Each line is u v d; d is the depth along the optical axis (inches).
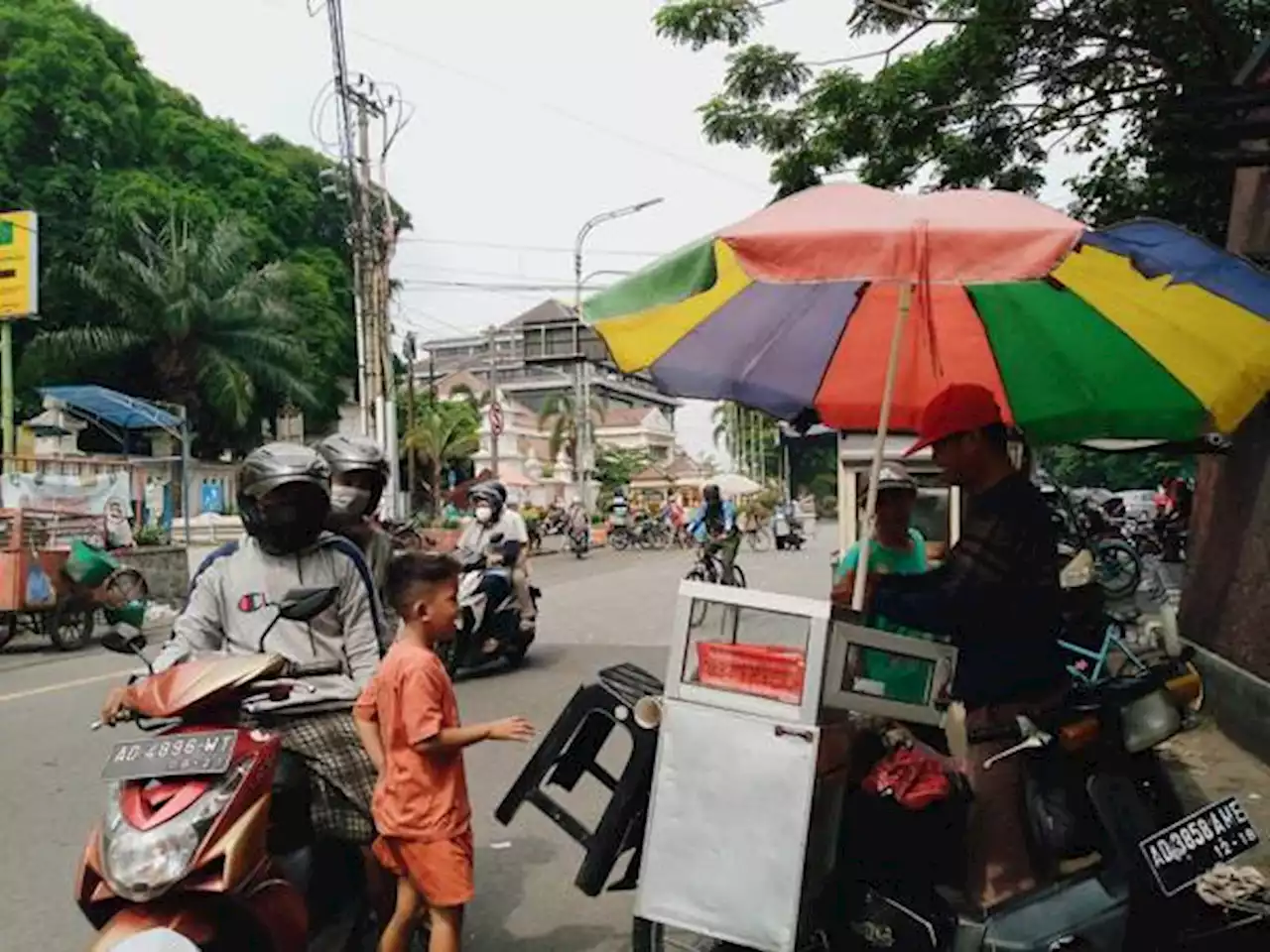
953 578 121.6
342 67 699.4
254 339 1236.5
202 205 1261.1
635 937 122.8
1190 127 202.2
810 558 975.0
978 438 123.0
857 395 191.0
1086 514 580.1
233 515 1096.8
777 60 362.3
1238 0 306.8
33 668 394.3
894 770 117.5
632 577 765.9
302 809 118.4
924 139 359.6
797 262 105.0
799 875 107.2
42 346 1136.8
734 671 111.5
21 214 837.8
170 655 124.6
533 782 126.1
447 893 119.3
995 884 121.5
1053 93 350.6
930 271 102.1
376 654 133.6
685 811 110.7
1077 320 163.2
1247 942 112.3
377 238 732.7
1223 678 263.6
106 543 566.3
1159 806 126.3
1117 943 111.7
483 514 366.0
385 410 722.2
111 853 100.7
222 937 105.3
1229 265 127.0
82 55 1214.3
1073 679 132.3
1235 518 268.2
